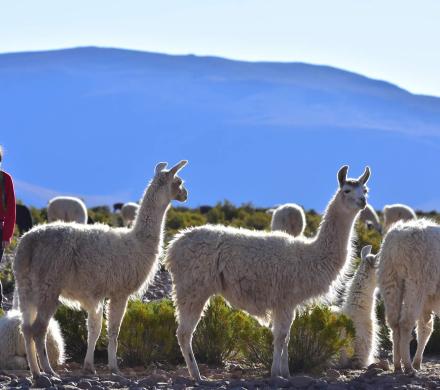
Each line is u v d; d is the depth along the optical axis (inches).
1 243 1366.9
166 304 1587.1
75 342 1485.0
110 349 1322.6
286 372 1300.4
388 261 1350.9
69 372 1301.7
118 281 1296.8
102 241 1284.4
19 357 1318.9
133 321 1446.9
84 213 3597.4
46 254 1230.9
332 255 1300.4
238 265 1273.4
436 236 1330.0
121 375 1301.7
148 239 1337.4
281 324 1284.4
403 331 1326.3
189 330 1279.5
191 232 1309.1
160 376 1232.8
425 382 1205.7
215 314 1491.1
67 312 1497.3
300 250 1295.5
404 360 1327.5
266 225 4205.2
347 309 1507.1
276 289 1277.1
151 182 1363.2
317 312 1419.8
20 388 1107.9
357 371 1419.8
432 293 1337.4
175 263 1300.4
